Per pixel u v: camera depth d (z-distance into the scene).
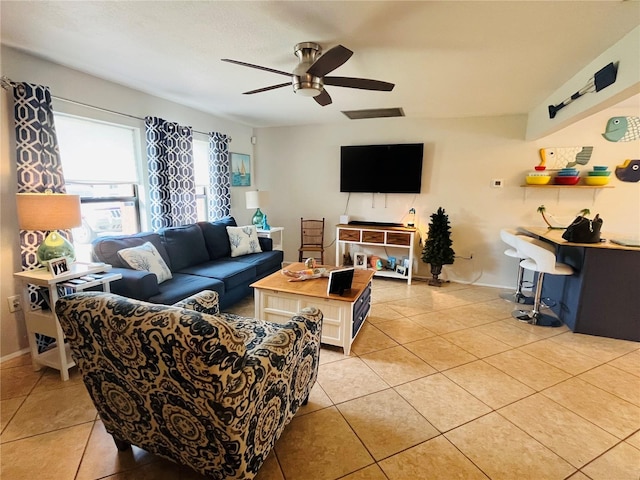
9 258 2.41
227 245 4.10
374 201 4.99
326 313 2.59
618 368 2.40
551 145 4.06
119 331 1.09
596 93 2.37
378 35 2.09
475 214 4.50
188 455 1.30
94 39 2.21
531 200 4.23
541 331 3.05
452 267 4.68
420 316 3.38
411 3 1.72
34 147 2.39
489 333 2.99
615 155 3.86
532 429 1.78
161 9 1.82
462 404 1.99
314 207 5.35
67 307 1.21
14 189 2.41
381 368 2.38
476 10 1.78
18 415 1.83
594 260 2.89
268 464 1.53
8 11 1.84
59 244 2.30
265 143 5.46
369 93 3.38
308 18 1.90
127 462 1.53
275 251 4.37
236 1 1.73
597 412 1.92
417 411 1.92
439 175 4.59
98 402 1.41
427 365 2.43
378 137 4.82
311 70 2.08
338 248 4.84
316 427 1.78
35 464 1.51
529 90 3.18
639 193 3.82
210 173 4.46
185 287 2.77
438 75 2.81
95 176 3.11
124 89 3.22
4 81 2.26
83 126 2.96
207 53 2.43
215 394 1.05
